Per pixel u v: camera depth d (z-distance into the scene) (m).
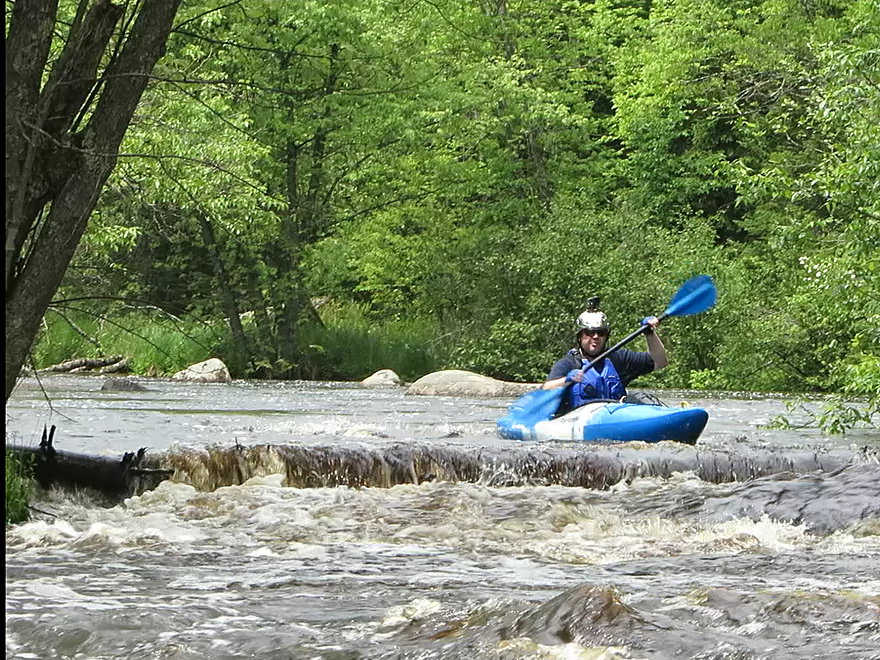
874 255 21.09
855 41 30.80
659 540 10.58
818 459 15.47
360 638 5.40
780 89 51.31
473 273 52.50
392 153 50.56
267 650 5.20
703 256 44.56
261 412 28.12
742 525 11.13
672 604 5.59
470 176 54.22
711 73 57.44
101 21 9.74
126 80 9.92
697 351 43.69
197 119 20.81
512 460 14.99
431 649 4.98
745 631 5.11
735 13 56.66
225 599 6.79
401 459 14.85
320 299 60.03
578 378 19.20
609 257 45.66
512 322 47.03
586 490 13.32
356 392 39.19
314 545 10.02
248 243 48.75
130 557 9.05
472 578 8.07
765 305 44.28
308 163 49.38
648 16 66.94
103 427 21.73
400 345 52.62
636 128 58.16
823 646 4.82
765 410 30.20
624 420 18.22
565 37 62.72
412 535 10.76
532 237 49.44
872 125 20.92
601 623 5.04
